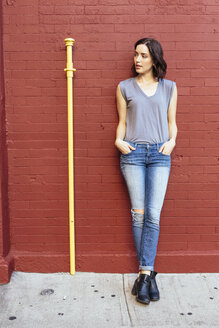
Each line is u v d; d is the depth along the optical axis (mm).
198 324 2547
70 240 3164
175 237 3244
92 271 3248
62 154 3182
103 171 3199
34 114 3143
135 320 2584
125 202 3229
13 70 3102
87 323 2549
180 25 3070
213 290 2971
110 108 3143
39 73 3109
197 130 3162
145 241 2848
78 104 3137
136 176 2889
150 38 2842
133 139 2898
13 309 2701
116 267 3242
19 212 3227
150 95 2879
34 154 3178
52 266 3234
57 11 3059
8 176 3191
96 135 3168
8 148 3166
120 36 3078
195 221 3246
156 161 2877
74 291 2945
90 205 3227
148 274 2826
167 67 3105
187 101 3139
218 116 3152
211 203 3232
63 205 3229
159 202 2865
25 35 3074
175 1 3051
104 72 3111
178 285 3047
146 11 3061
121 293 2926
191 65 3107
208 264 3240
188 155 3188
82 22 3070
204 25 3074
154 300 2803
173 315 2643
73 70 3029
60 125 3156
